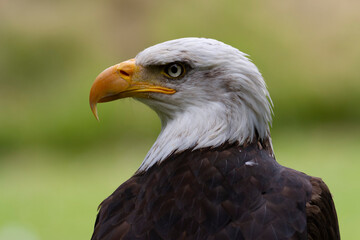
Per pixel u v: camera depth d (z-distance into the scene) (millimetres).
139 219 4582
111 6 21469
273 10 20656
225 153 4969
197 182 4699
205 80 5191
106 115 18297
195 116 5215
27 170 16688
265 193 4652
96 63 20359
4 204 13648
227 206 4520
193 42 5254
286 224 4473
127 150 17641
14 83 20062
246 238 4367
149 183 4824
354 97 18984
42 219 12664
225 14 20547
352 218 11953
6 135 18672
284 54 19750
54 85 19984
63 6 21188
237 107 5145
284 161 15609
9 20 20656
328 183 13859
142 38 21250
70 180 15492
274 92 19094
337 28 20375
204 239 4379
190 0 21172
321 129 18344
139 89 5371
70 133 18391
